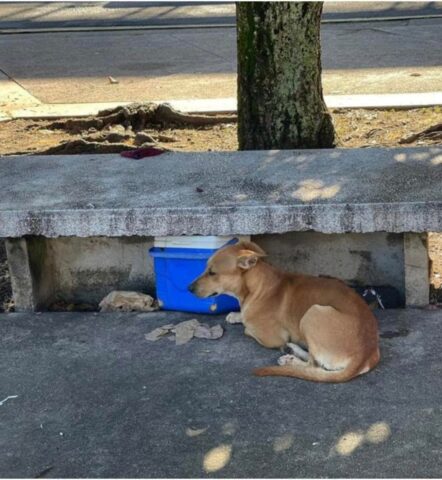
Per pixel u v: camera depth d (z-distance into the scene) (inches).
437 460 110.3
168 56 390.0
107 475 110.3
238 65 192.4
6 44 436.5
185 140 255.4
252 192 150.1
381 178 153.7
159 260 151.3
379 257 155.3
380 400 123.1
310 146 191.6
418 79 321.4
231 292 140.8
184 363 135.8
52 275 161.6
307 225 143.0
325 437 115.5
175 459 112.7
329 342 127.7
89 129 270.1
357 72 339.3
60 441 117.7
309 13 185.6
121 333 146.1
